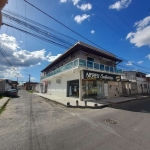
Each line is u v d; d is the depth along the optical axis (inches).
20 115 287.6
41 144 145.6
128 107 395.2
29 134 174.7
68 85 684.7
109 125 211.8
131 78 987.3
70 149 134.1
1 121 238.8
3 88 981.8
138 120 242.4
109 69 648.4
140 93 1020.5
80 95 536.7
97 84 629.3
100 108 383.6
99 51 683.4
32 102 526.6
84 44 608.4
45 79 1069.8
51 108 382.0
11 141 153.6
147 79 1205.1
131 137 163.0
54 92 901.2
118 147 137.1
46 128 198.5
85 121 236.1
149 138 160.2
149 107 391.5
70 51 634.8
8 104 460.8
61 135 170.7
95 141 151.9
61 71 676.7
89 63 551.8
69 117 267.7
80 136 166.9
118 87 773.9
